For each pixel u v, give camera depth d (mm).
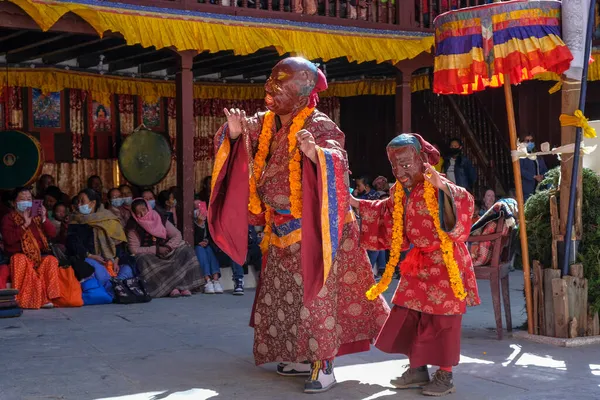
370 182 13859
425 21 10836
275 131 4801
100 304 8180
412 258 4535
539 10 5707
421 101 14125
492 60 5785
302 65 4633
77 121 11852
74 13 8180
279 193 4727
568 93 5906
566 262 5891
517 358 5383
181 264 8883
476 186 13250
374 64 11852
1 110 11164
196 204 9352
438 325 4461
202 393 4523
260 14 9195
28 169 10648
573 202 5836
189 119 9117
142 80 12211
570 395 4414
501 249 6156
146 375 4949
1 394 4465
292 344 4762
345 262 4910
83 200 8586
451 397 4418
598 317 5988
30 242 7992
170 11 8477
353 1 10133
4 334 6391
